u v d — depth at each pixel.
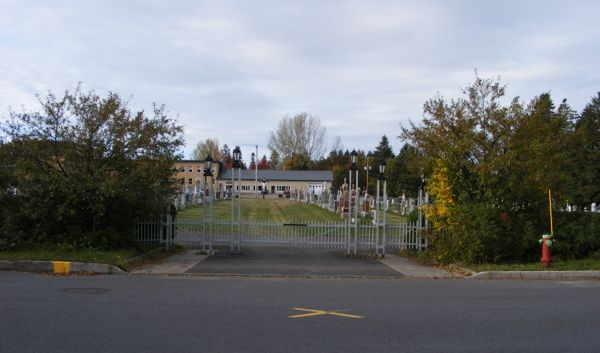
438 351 6.17
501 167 14.53
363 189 68.19
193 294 9.77
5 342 6.22
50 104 14.62
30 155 14.48
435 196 16.12
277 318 7.77
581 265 13.59
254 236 19.36
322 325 7.38
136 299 9.11
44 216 14.49
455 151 15.02
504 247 14.41
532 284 11.83
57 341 6.29
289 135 113.50
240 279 12.14
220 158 119.75
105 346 6.11
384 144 110.44
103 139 14.92
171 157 15.98
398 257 16.41
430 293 10.35
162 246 16.62
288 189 101.62
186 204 40.09
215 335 6.70
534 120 14.81
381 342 6.52
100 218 15.26
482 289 10.96
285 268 13.77
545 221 15.10
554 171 15.14
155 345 6.19
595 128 41.03
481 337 6.84
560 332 7.17
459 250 14.55
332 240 17.97
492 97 15.13
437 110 15.57
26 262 12.59
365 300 9.43
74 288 10.12
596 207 37.78
